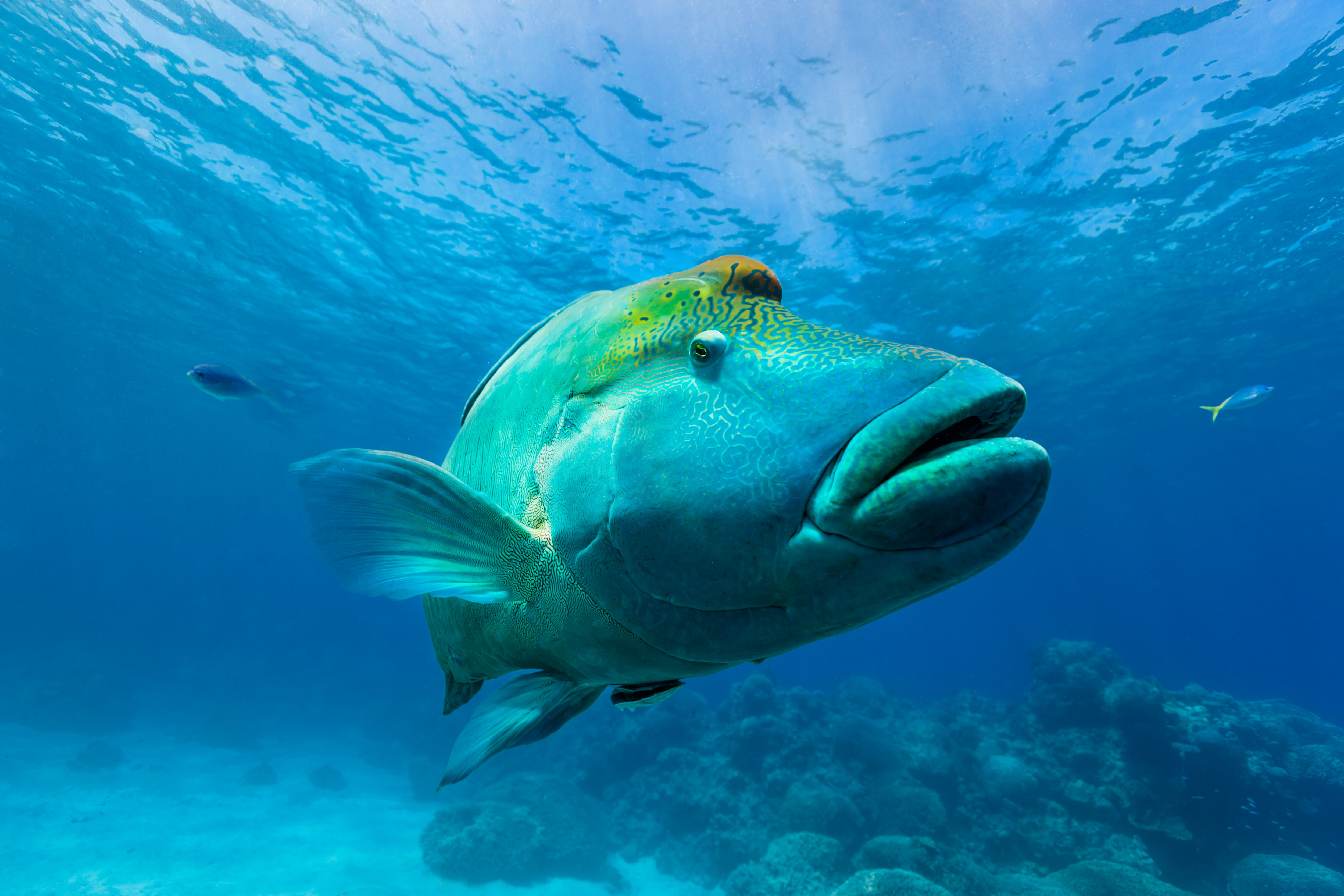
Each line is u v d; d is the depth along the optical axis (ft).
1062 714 45.16
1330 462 121.19
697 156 46.06
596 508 3.17
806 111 42.75
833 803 37.42
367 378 88.53
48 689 77.20
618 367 3.40
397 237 56.44
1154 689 44.34
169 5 38.22
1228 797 36.99
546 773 56.39
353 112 44.45
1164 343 70.08
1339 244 54.19
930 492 2.31
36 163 52.85
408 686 116.67
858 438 2.48
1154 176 46.34
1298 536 200.85
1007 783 39.50
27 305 79.87
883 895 26.04
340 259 60.85
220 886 38.99
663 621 3.02
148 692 102.27
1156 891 28.96
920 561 2.45
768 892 32.37
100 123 47.88
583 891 39.14
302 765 73.41
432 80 41.93
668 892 39.06
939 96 41.55
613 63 40.52
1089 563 242.58
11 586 170.71
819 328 3.01
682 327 3.25
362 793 63.77
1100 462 112.27
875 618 2.68
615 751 52.85
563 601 3.46
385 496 3.32
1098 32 37.68
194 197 54.85
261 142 47.70
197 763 69.10
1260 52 38.01
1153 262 55.42
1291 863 33.01
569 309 4.32
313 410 103.35
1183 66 39.04
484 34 39.11
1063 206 48.96
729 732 49.75
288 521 205.05
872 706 62.18
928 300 59.98
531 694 4.39
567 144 45.75
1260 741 42.45
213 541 250.78
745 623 2.84
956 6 36.83
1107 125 42.68
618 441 3.15
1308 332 69.67
